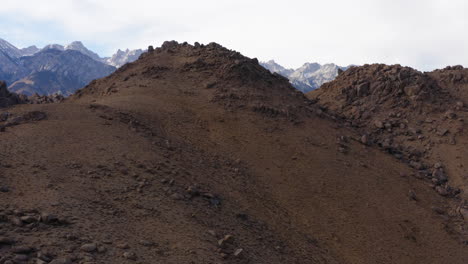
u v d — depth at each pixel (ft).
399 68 231.30
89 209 62.54
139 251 54.19
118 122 119.55
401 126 196.03
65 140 92.38
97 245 51.62
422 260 104.12
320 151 148.25
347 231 106.73
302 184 124.67
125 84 190.49
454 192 149.48
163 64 214.28
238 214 88.12
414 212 126.82
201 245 63.52
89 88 214.48
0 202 56.85
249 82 190.70
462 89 222.69
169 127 138.92
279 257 77.00
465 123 190.19
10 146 81.82
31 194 62.23
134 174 83.30
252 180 118.42
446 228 122.83
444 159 172.24
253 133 150.82
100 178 76.43
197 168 108.47
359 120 206.08
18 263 42.09
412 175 154.81
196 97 174.70
